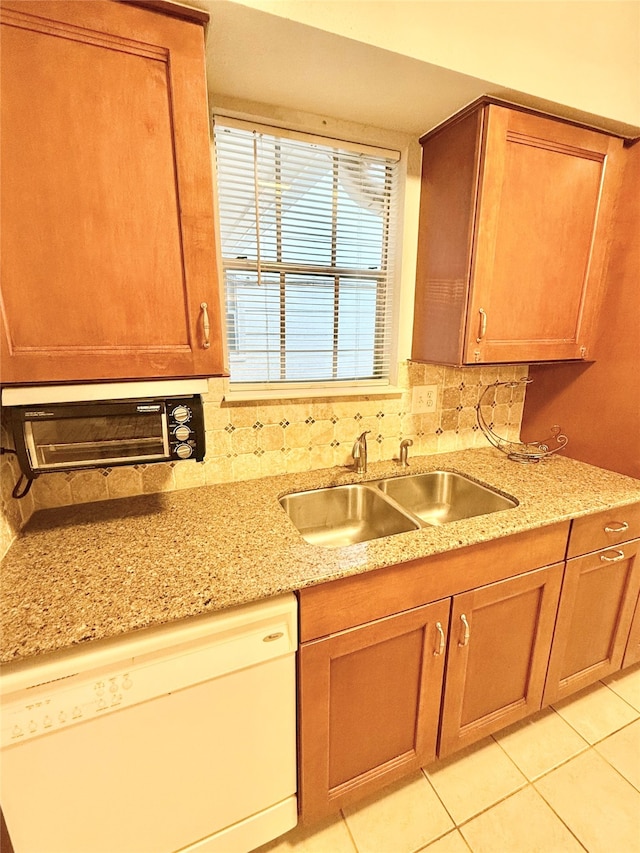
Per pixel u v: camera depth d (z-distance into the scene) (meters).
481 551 1.16
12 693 0.74
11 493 1.05
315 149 1.42
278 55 1.02
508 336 1.42
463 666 1.23
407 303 1.64
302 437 1.56
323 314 1.58
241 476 1.49
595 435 1.67
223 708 0.94
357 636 1.04
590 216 1.44
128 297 0.92
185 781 0.94
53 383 0.91
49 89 0.78
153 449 1.03
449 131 1.36
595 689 1.67
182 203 0.91
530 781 1.33
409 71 1.09
